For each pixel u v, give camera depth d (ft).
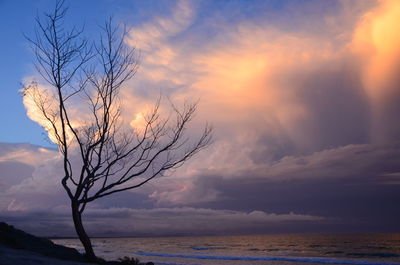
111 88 44.80
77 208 41.86
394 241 376.48
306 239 521.65
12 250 33.55
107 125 43.83
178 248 331.98
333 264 149.48
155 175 46.19
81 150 43.01
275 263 153.48
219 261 161.17
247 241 513.04
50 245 47.26
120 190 44.37
